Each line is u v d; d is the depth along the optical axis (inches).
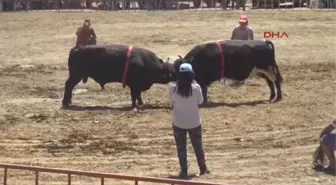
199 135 496.4
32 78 967.0
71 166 533.6
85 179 500.7
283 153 564.4
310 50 1131.3
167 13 1566.2
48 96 840.9
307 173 508.1
